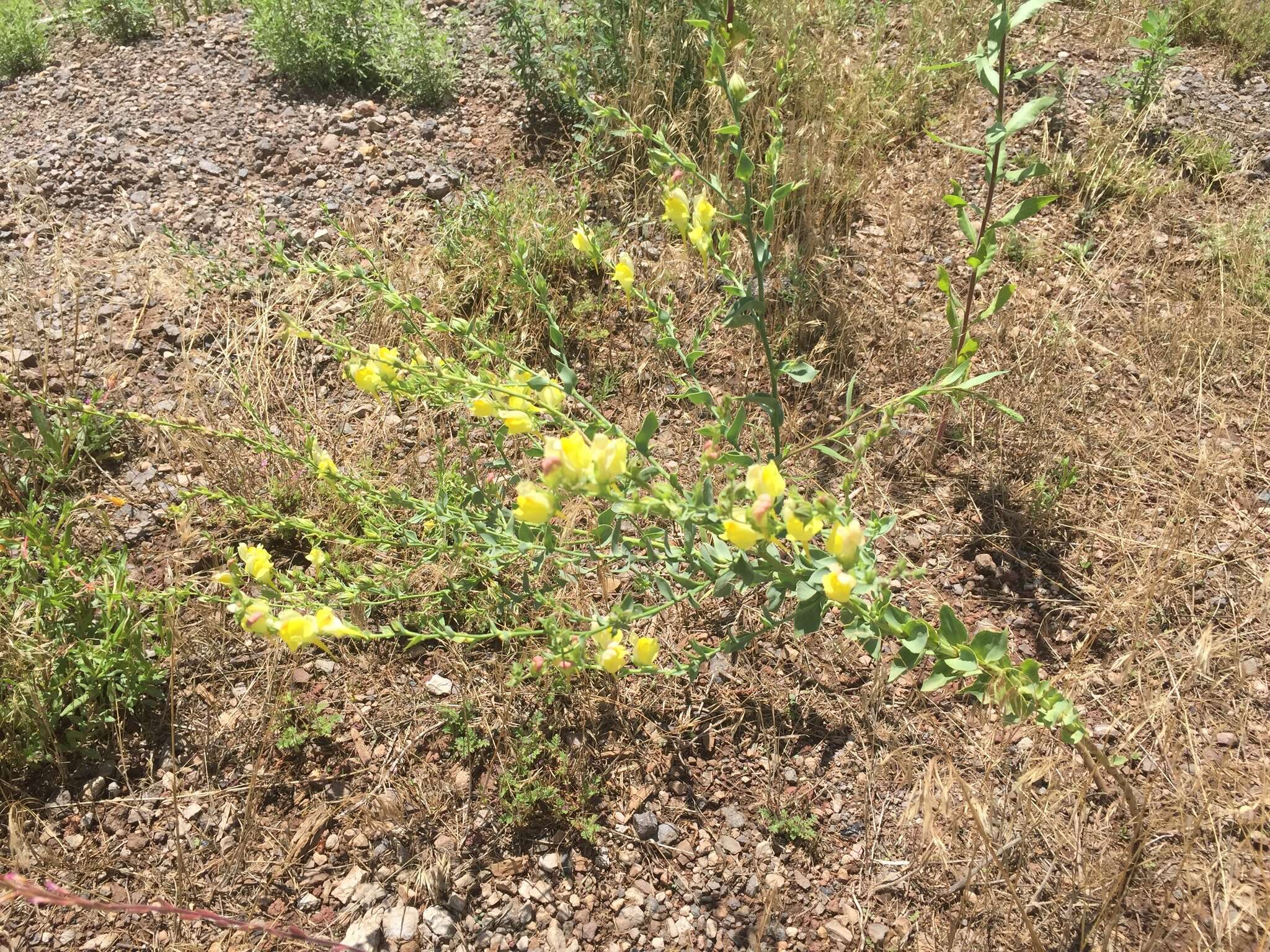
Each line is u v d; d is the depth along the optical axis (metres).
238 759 2.33
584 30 4.13
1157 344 3.24
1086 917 2.02
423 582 2.59
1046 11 4.74
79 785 2.27
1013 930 2.02
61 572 2.36
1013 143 3.99
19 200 3.70
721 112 3.74
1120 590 2.62
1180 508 2.76
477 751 2.34
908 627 1.60
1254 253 3.46
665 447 3.01
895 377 3.18
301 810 2.25
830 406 3.11
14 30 4.64
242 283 3.34
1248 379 3.17
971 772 2.28
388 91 4.42
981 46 2.44
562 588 2.57
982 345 3.24
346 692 2.45
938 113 4.20
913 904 2.10
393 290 2.22
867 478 2.92
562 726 2.37
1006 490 2.87
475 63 4.59
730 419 2.24
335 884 2.13
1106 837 2.14
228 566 2.24
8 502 2.74
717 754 2.36
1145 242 3.61
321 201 3.74
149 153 3.97
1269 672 2.43
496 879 2.14
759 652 2.52
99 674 2.29
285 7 4.33
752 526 1.48
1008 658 1.60
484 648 2.53
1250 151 3.98
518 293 3.23
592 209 3.74
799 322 3.27
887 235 3.67
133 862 2.15
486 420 2.50
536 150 4.08
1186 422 3.06
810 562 1.61
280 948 2.02
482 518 2.22
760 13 4.03
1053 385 3.10
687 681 2.46
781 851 2.20
